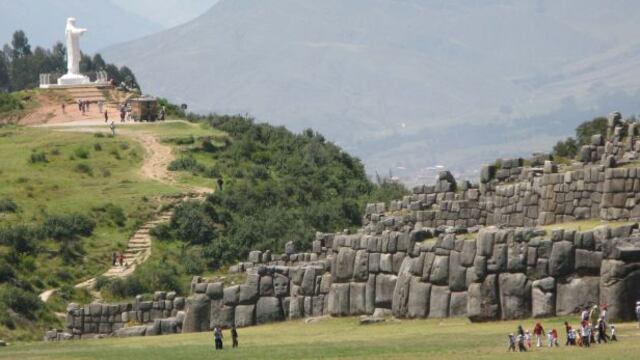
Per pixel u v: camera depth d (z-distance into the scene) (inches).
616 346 5310.0
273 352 5944.9
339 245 7554.1
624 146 7111.2
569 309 6171.3
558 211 7219.5
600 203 7007.9
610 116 7377.0
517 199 7549.2
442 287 6771.7
